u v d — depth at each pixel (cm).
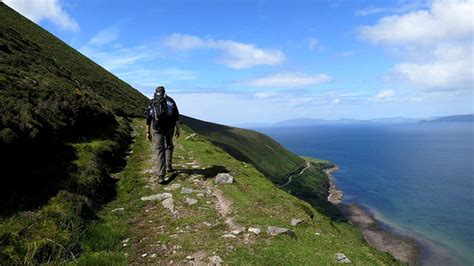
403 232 8625
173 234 902
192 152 2002
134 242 873
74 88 2722
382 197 12925
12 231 745
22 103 1484
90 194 1136
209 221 982
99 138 1903
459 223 9456
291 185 12781
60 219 876
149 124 1341
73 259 740
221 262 750
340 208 11038
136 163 1738
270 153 17612
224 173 1383
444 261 6794
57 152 1359
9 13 5831
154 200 1166
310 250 835
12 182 967
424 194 13412
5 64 2312
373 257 855
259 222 980
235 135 18225
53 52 5009
